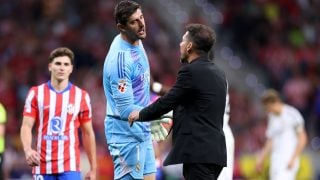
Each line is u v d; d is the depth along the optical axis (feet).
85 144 98.73
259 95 255.09
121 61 82.84
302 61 266.16
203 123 79.61
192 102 80.12
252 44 276.41
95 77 236.22
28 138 95.81
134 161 85.46
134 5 82.89
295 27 285.23
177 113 81.00
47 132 96.84
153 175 87.92
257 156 190.70
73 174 96.94
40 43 255.29
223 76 81.92
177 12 285.02
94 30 264.11
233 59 269.23
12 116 219.41
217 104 80.23
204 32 80.94
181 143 79.71
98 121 208.64
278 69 262.88
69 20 268.00
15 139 203.51
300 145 146.41
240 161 190.80
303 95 249.96
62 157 96.68
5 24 262.06
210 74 80.23
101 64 250.16
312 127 236.43
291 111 148.25
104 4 276.21
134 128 85.20
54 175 96.94
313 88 252.42
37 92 97.25
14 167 182.39
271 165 148.87
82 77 237.45
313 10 295.89
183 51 81.87
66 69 97.76
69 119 97.50
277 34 281.13
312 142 226.38
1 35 257.14
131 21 82.64
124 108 82.79
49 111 96.94
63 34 259.39
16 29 260.83
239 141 221.87
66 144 97.04
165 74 248.93
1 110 110.42
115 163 86.99
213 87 80.02
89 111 98.84
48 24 264.93
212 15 285.84
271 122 149.38
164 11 284.41
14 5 270.05
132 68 83.41
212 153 79.05
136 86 84.48
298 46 277.64
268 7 287.48
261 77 263.49
